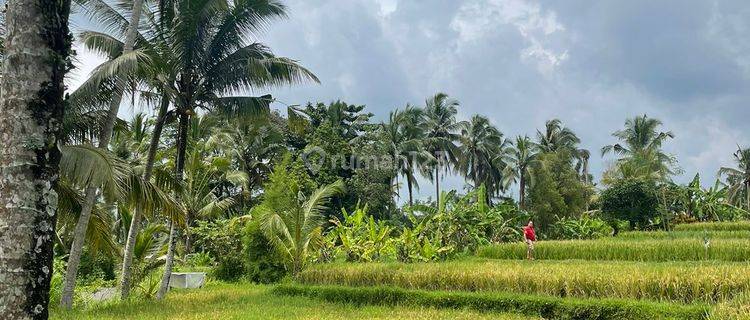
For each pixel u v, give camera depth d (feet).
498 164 179.93
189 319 41.55
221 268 89.81
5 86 16.37
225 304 52.34
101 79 43.27
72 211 50.72
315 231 68.74
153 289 65.26
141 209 50.29
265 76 57.11
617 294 45.65
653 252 76.02
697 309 38.42
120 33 54.44
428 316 45.01
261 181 134.31
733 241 76.28
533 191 159.84
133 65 42.96
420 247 86.12
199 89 56.65
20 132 16.07
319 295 59.16
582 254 82.64
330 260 88.28
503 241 108.58
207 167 67.77
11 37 16.49
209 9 52.54
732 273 42.73
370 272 60.90
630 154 171.73
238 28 56.44
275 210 70.59
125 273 56.03
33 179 16.08
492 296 48.96
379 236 86.38
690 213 143.54
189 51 54.29
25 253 15.71
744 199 173.78
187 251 101.60
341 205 139.03
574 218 159.53
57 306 47.19
